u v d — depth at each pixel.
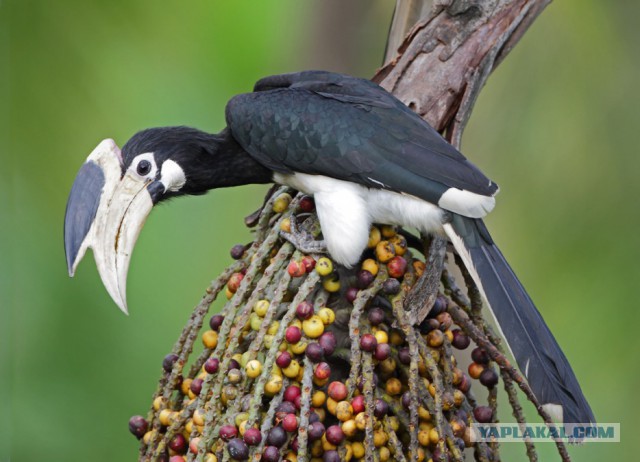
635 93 10.43
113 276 9.73
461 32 9.85
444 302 9.67
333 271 9.70
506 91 10.47
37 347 10.49
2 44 10.26
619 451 10.47
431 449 9.64
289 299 9.71
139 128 10.33
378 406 9.61
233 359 9.65
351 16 10.60
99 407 10.52
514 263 10.45
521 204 10.46
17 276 10.45
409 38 9.87
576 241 10.45
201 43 10.34
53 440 10.49
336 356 9.69
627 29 10.41
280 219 9.72
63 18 10.27
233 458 9.59
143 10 10.30
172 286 10.60
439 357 9.66
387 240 9.75
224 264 10.63
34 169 10.32
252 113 9.79
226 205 10.66
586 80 10.44
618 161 10.45
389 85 9.84
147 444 9.68
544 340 9.67
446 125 9.84
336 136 9.74
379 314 9.65
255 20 10.36
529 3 9.85
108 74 10.31
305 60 10.61
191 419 9.65
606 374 10.43
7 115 10.29
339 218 9.73
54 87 10.30
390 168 9.73
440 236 9.73
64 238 9.73
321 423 9.62
